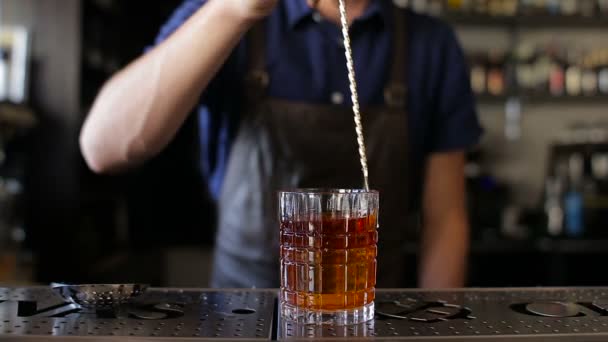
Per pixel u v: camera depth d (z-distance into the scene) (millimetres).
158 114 1198
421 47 1554
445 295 1022
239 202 1449
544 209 3490
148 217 3867
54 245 2758
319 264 873
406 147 1507
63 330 848
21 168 2729
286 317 897
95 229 3174
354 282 880
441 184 1615
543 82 3537
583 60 3590
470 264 3170
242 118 1471
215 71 1182
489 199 3344
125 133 1227
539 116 3885
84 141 1298
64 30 2758
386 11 1537
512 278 3158
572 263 3117
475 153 3479
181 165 3891
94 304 919
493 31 3840
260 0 1061
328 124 1460
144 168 3865
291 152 1447
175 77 1161
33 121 2592
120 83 1237
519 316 915
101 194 3170
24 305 943
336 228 874
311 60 1482
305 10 1461
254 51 1468
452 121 1593
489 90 3564
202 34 1131
